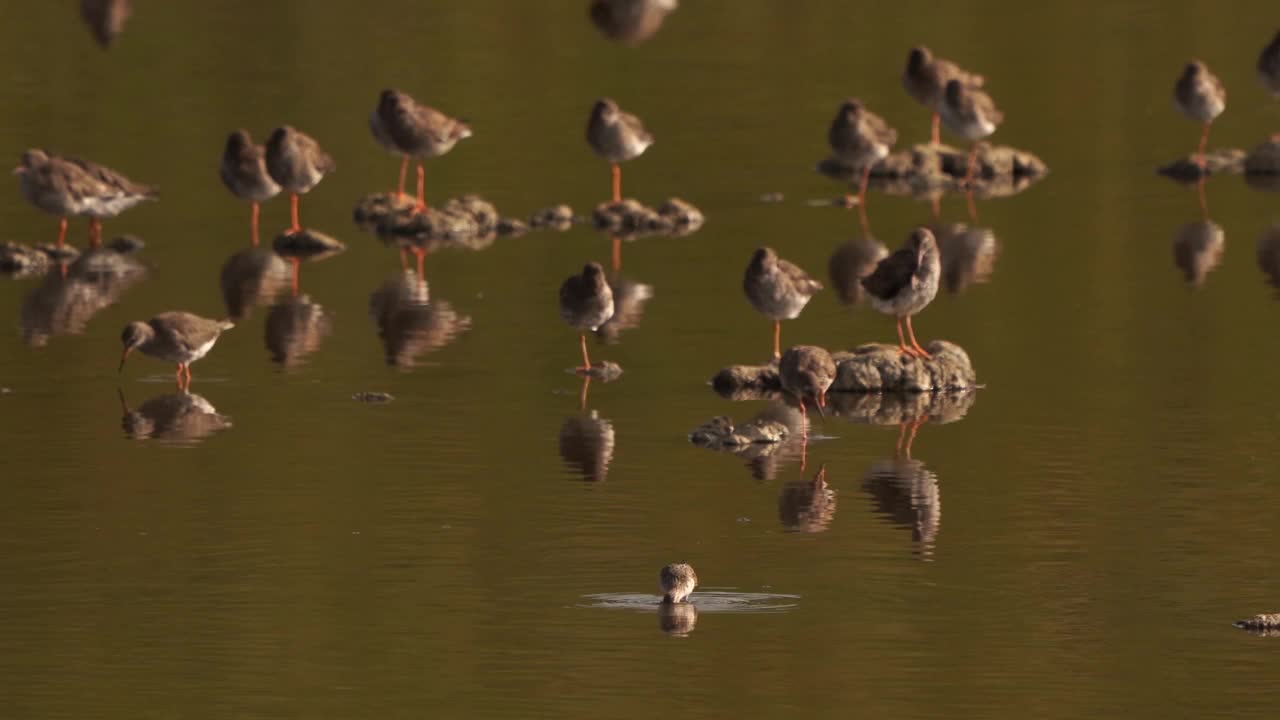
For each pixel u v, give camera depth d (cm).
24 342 3177
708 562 2127
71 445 2580
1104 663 1847
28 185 3856
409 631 1933
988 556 2139
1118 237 3981
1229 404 2758
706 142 4938
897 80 5569
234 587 2055
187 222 4197
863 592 2034
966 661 1852
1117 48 5925
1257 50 5856
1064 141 4991
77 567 2112
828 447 2583
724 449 2572
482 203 4219
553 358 3083
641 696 1775
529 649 1884
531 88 5469
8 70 5547
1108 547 2166
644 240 4031
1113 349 3094
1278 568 2095
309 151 4022
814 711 1741
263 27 6241
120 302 3478
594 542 2191
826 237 4022
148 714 1742
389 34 6147
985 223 4153
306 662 1858
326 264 3822
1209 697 1766
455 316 3378
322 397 2841
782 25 6372
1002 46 5966
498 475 2450
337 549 2170
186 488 2392
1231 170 4716
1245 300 3419
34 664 1853
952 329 3244
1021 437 2612
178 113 5072
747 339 3195
